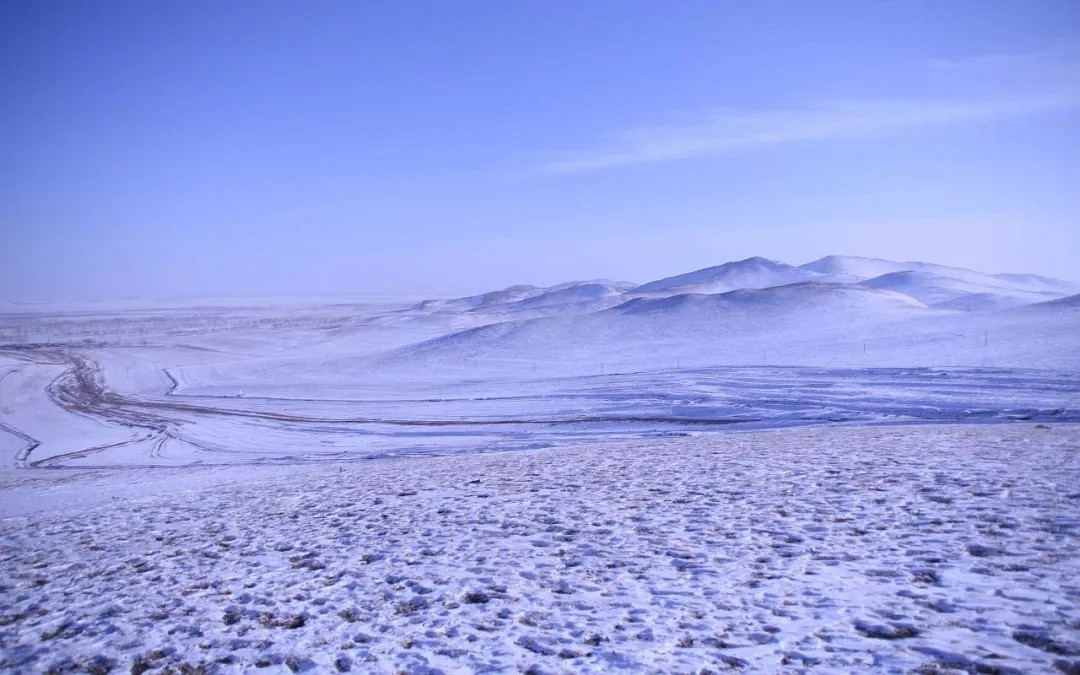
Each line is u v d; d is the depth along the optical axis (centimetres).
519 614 707
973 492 1075
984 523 898
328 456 3222
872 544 853
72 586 936
